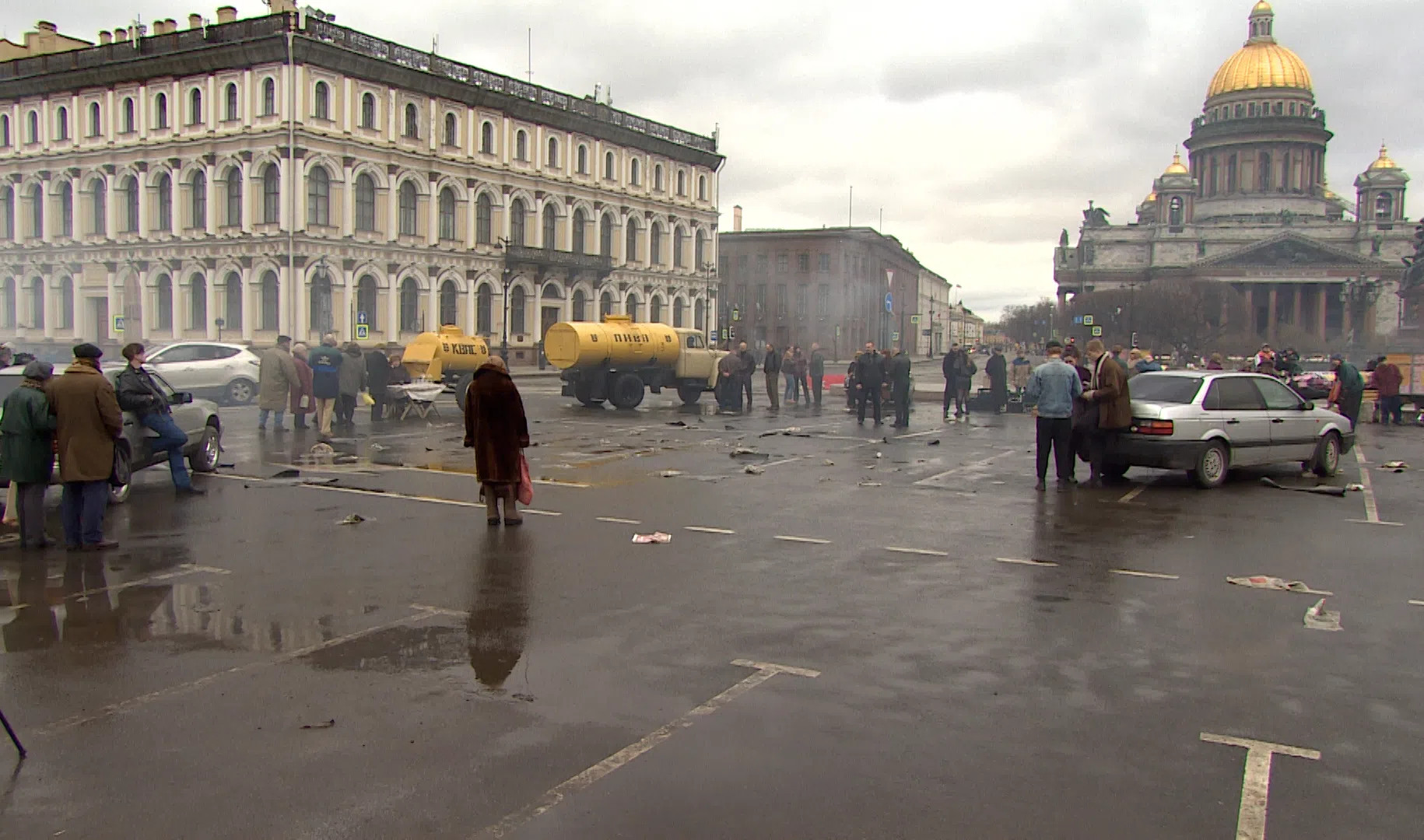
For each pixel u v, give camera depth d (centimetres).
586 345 2973
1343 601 820
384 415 2567
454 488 1361
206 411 1477
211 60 4831
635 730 533
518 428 1084
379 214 5112
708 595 812
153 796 457
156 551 959
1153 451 1423
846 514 1199
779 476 1523
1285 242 11462
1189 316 9844
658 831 427
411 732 529
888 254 11556
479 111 5588
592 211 6341
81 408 943
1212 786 477
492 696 582
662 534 1055
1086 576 897
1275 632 730
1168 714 568
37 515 966
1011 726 547
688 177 7162
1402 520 1202
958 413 2791
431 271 5359
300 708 562
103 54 5194
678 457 1758
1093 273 12581
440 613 754
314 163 4766
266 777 476
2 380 1324
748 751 509
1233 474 1627
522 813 443
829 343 9806
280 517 1138
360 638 691
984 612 772
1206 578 894
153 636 695
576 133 6200
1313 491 1424
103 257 5281
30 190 5503
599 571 891
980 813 447
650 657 654
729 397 3072
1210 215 12575
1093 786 475
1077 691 601
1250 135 12325
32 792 460
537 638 693
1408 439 2347
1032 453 1906
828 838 424
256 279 4816
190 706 564
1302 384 3550
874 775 482
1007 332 17888
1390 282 11275
